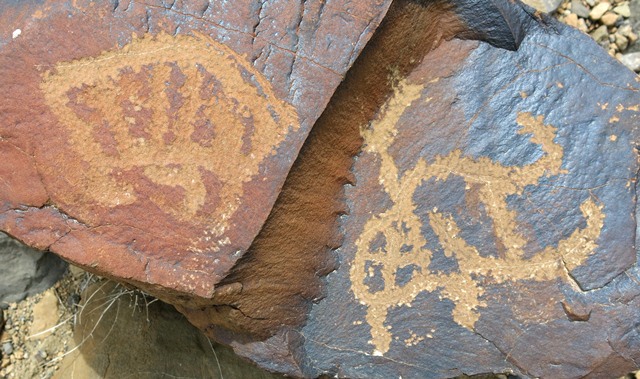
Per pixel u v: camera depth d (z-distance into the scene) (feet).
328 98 2.15
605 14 3.29
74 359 3.17
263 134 2.14
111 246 2.17
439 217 2.39
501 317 2.32
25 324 3.38
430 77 2.45
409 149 2.43
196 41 2.15
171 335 2.99
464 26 2.43
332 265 2.43
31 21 2.18
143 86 2.15
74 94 2.15
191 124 2.14
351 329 2.41
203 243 2.15
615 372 2.25
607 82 2.35
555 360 2.28
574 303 2.26
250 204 2.14
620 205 2.28
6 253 3.30
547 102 2.38
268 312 2.34
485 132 2.39
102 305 3.16
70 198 2.17
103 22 2.16
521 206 2.34
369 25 2.17
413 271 2.39
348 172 2.42
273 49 2.15
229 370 2.89
